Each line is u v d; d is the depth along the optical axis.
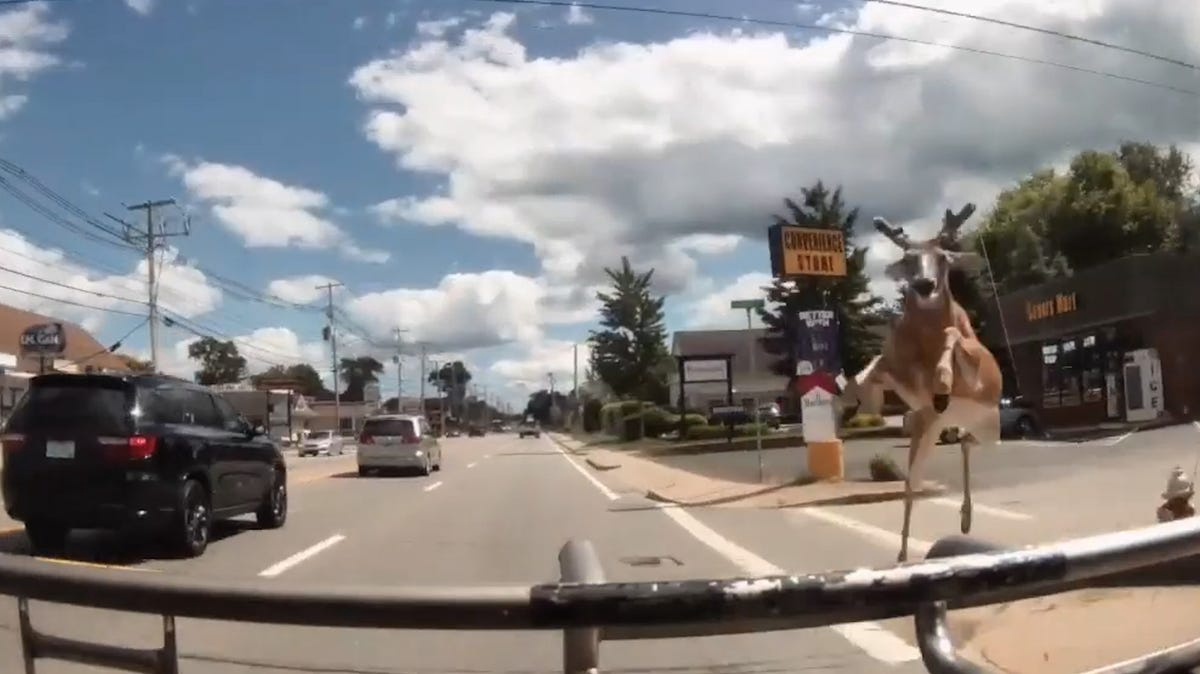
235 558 12.23
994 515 14.08
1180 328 30.48
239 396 68.69
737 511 17.20
